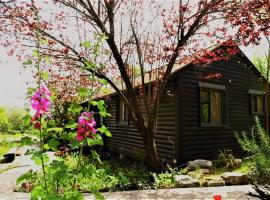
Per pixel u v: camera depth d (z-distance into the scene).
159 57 8.73
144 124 8.88
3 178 7.99
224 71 11.89
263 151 4.31
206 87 10.86
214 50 10.12
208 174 8.41
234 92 12.30
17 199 5.81
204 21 8.33
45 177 3.07
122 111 15.25
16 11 7.68
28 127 3.26
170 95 10.13
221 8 7.90
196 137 10.21
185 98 10.02
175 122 9.89
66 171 2.98
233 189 6.71
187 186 7.09
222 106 11.80
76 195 3.02
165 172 8.69
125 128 14.20
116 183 7.12
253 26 6.64
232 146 11.69
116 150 15.18
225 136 11.45
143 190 6.80
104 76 8.50
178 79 9.84
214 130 10.98
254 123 13.05
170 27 8.48
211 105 11.76
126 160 12.95
